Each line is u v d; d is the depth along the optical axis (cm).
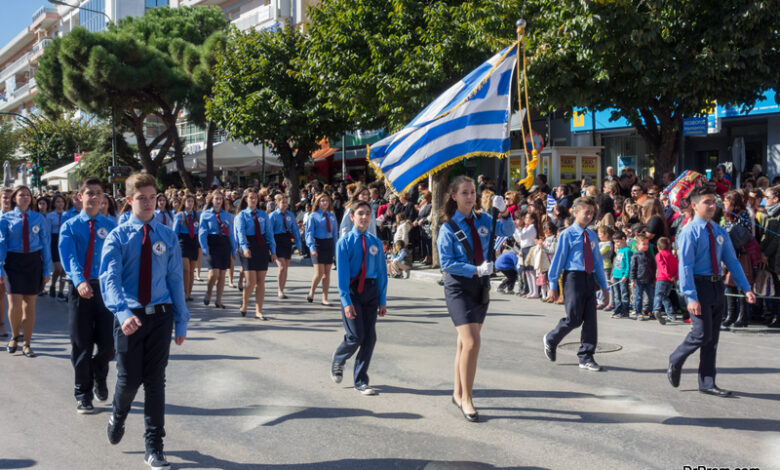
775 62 1191
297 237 1245
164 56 3014
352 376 688
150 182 468
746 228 912
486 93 609
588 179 1330
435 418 549
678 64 1141
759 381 646
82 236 597
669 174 1270
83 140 5172
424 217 1628
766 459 453
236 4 4247
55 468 457
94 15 6166
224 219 1153
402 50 1466
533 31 1317
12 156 5856
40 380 689
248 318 1043
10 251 798
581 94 1266
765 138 1766
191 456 475
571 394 610
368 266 639
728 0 1122
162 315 459
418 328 941
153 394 457
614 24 1142
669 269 946
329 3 1752
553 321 980
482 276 534
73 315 584
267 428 531
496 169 2212
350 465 453
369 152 623
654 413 552
